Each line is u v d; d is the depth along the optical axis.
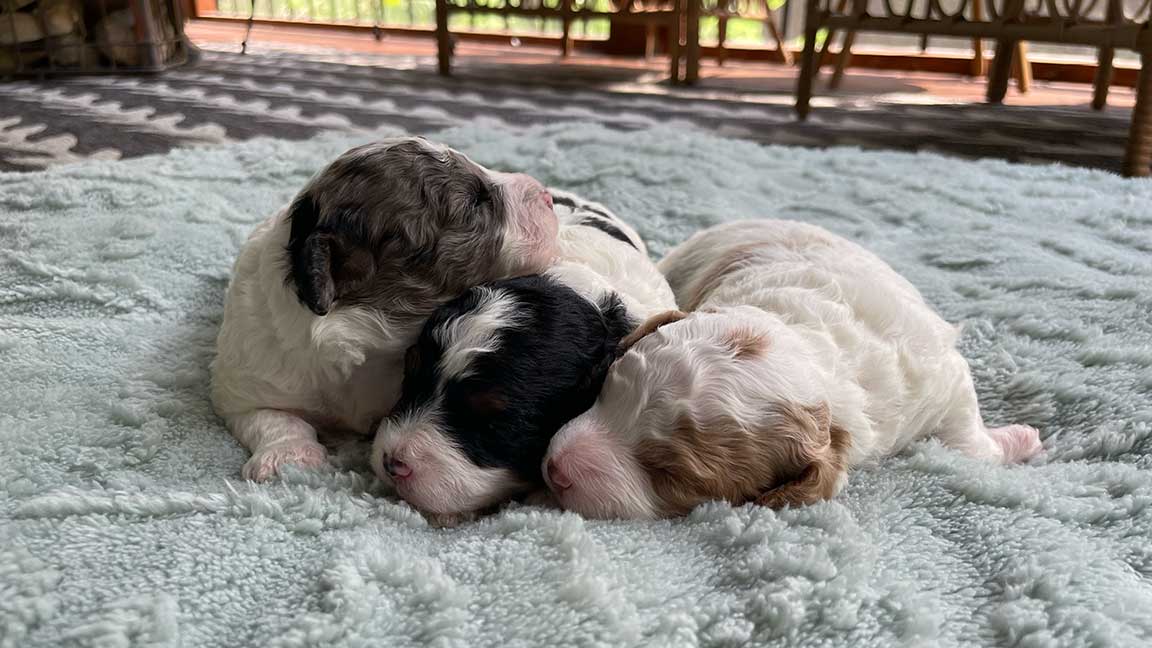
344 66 0.95
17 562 0.19
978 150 0.64
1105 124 0.72
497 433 0.23
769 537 0.20
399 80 0.87
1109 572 0.20
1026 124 0.72
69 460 0.24
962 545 0.21
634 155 0.53
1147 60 0.55
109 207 0.42
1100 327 0.33
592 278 0.27
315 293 0.25
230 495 0.22
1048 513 0.22
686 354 0.22
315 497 0.22
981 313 0.35
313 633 0.17
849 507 0.23
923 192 0.50
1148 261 0.39
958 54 0.96
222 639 0.18
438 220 0.27
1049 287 0.37
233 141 0.61
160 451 0.26
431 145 0.29
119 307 0.34
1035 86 0.90
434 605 0.18
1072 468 0.25
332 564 0.19
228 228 0.41
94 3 0.85
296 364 0.26
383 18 1.24
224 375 0.28
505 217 0.28
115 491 0.23
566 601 0.18
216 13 1.31
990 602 0.19
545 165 0.50
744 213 0.46
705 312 0.25
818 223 0.46
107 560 0.20
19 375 0.29
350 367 0.26
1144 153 0.56
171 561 0.20
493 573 0.19
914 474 0.24
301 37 1.19
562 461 0.22
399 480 0.22
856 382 0.25
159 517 0.22
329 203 0.27
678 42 0.88
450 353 0.23
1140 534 0.21
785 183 0.51
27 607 0.18
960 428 0.27
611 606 0.18
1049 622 0.18
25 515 0.21
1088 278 0.38
